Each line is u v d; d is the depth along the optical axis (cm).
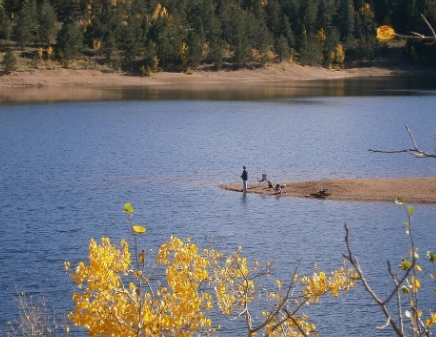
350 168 6888
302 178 6381
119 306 1309
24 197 5425
